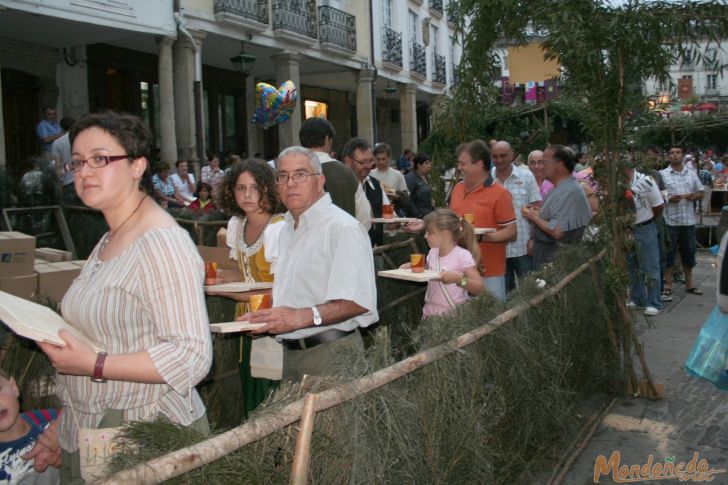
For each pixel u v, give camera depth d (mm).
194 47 13055
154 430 1757
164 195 11125
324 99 22562
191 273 1912
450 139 6613
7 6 9773
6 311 1791
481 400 3113
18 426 2645
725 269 3420
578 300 4492
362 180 5711
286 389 2188
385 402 2395
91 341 1961
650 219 7734
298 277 2992
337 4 19188
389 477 2373
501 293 5086
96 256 2074
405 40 23219
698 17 4562
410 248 6418
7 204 8492
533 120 12883
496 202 5000
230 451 1782
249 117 19234
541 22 5008
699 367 3604
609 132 4930
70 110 13500
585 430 4359
